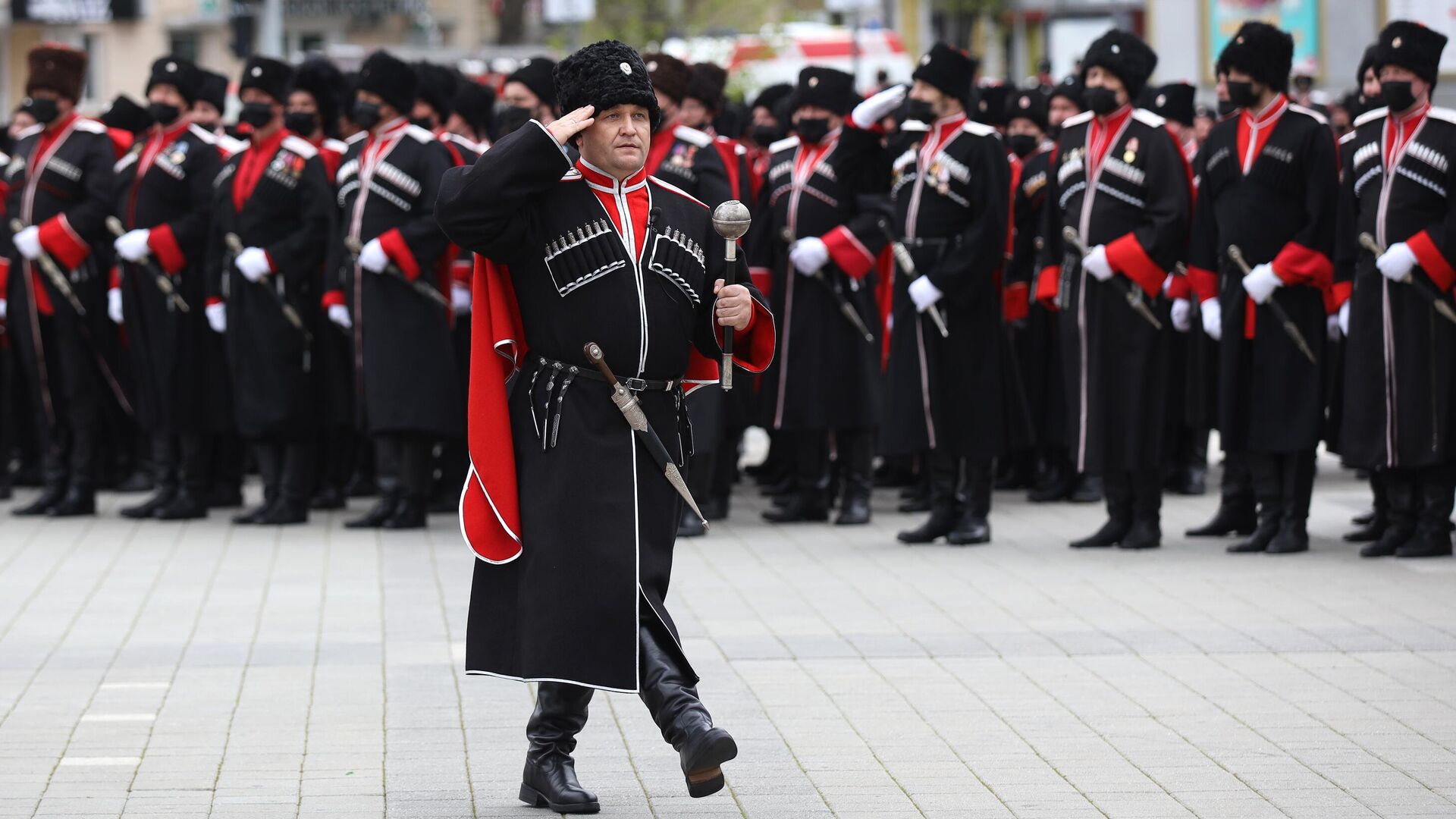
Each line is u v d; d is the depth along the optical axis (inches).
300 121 1101.7
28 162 1133.7
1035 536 1011.3
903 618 783.1
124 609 820.0
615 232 511.8
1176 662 697.0
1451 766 560.4
